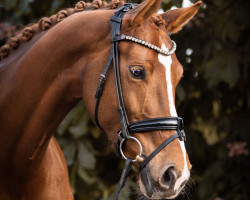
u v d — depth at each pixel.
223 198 5.42
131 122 2.31
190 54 5.45
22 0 4.73
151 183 2.24
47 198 2.73
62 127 4.55
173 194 2.21
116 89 2.32
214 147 5.82
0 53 2.81
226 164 5.39
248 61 5.04
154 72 2.28
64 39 2.52
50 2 4.96
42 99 2.55
